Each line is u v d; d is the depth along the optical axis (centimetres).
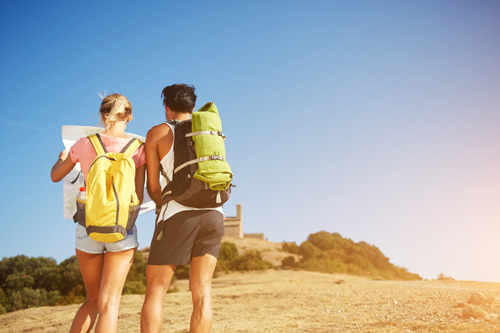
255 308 756
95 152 275
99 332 247
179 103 297
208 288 275
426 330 389
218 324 573
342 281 1348
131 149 283
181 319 666
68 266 3406
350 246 6059
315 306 731
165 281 265
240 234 8056
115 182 257
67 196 314
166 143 271
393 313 558
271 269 4509
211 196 263
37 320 797
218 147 265
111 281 261
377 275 4866
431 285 1097
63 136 312
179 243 264
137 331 556
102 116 295
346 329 445
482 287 983
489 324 393
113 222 246
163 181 285
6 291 3225
